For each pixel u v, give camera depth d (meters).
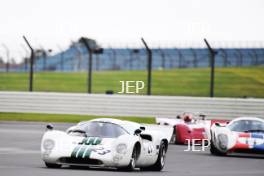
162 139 45.06
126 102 110.19
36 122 106.75
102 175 36.66
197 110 107.25
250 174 43.50
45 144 40.66
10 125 98.75
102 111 111.00
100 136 41.31
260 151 60.66
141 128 44.28
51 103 112.94
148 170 44.59
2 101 114.94
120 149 39.84
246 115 105.62
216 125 64.38
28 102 113.81
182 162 53.38
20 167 41.62
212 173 43.25
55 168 40.72
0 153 55.75
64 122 108.25
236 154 65.88
